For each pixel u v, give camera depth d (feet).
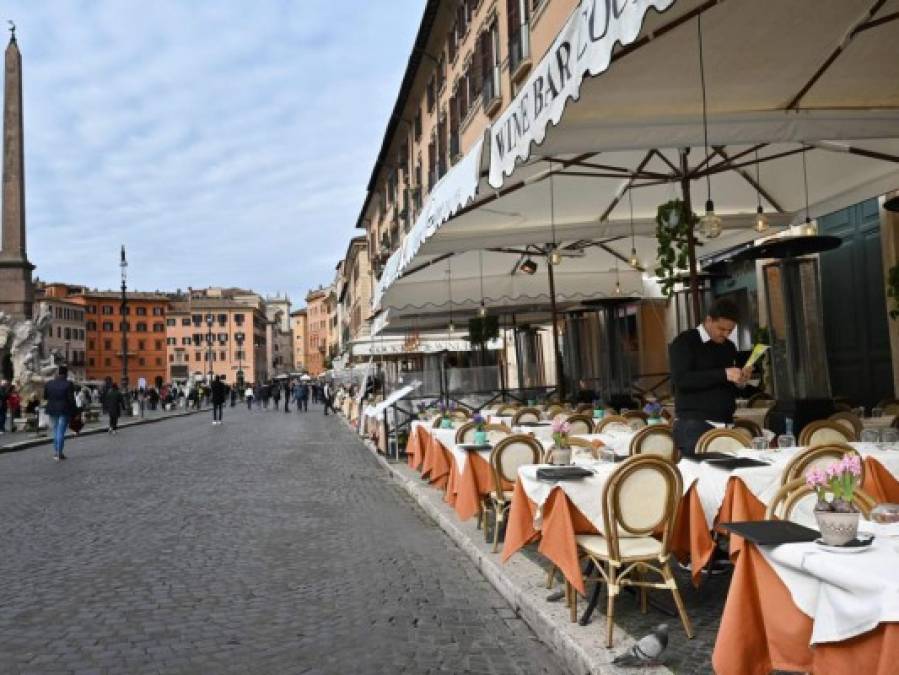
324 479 48.39
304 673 15.61
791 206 40.60
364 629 18.40
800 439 22.04
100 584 22.98
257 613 19.77
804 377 28.43
